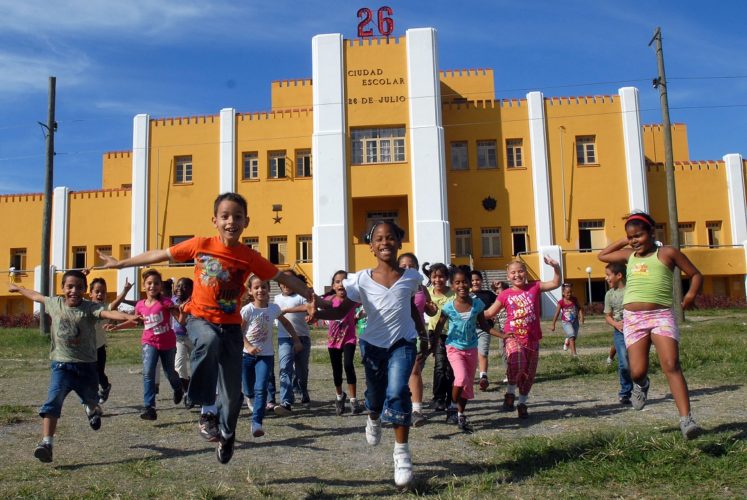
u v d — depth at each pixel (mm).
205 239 4984
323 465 5512
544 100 35938
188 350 9344
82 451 6160
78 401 9422
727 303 32469
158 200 36125
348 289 5168
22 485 4953
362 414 8156
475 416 7602
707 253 34500
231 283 4898
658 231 36250
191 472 5332
